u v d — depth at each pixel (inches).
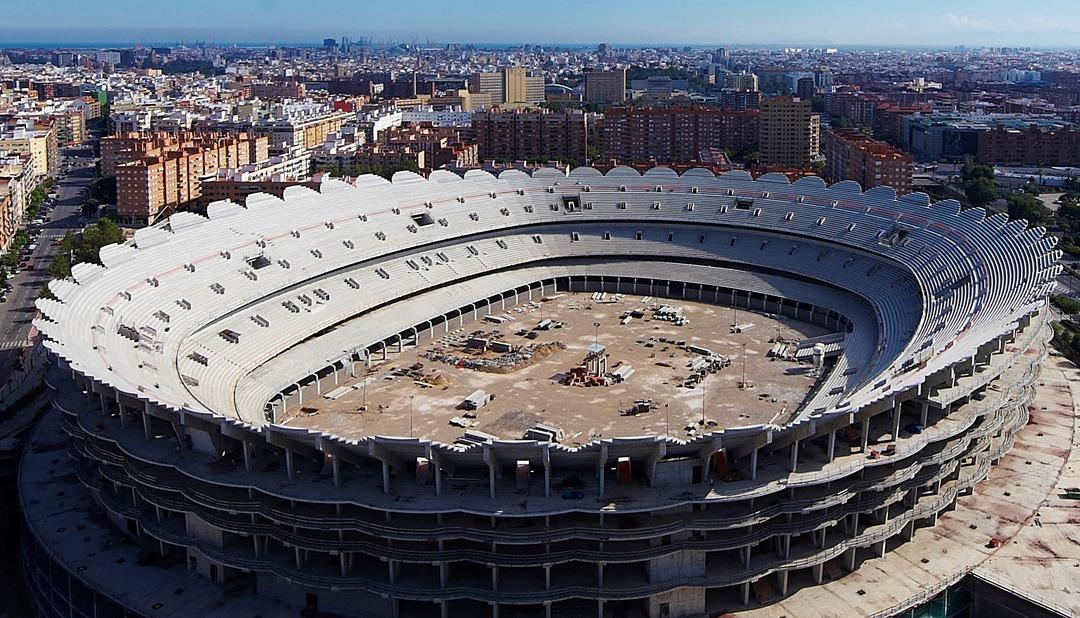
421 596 4345.5
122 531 5241.1
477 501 4362.7
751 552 4658.0
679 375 7372.1
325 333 7854.3
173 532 4872.0
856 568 4813.0
